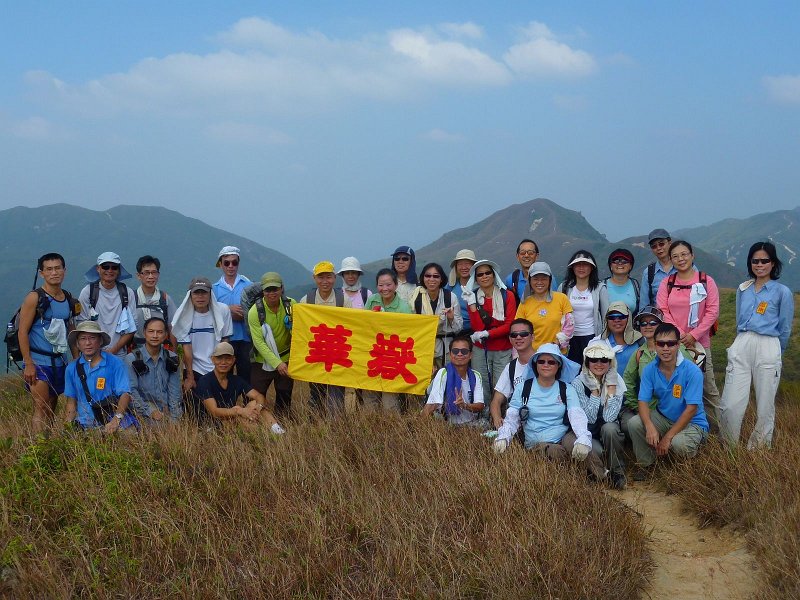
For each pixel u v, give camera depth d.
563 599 4.89
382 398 9.72
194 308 9.52
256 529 5.78
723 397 8.41
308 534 5.57
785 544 5.43
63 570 5.30
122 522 5.73
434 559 5.31
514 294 10.37
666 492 7.55
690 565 5.85
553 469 6.99
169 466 6.84
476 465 6.81
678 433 7.87
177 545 5.52
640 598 5.34
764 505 6.24
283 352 9.98
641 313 8.59
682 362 7.94
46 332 8.70
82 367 8.35
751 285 8.35
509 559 5.25
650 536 6.30
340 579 5.09
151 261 9.55
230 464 6.84
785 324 8.09
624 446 8.59
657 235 9.77
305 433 8.02
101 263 9.13
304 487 6.52
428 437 7.71
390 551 5.37
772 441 8.11
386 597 4.97
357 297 10.19
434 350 9.73
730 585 5.48
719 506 6.59
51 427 7.69
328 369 9.73
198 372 9.47
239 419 8.42
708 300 8.98
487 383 9.70
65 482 6.36
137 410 8.53
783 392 12.49
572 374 8.33
